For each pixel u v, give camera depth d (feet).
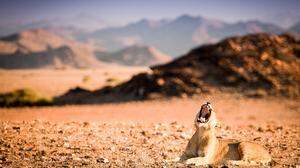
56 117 86.22
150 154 41.34
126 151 42.42
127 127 57.52
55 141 45.65
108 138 48.80
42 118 81.10
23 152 39.78
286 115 108.99
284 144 48.47
